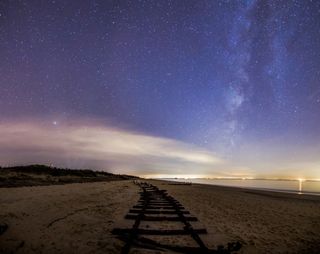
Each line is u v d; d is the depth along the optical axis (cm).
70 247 436
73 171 3822
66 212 694
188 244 463
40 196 950
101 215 713
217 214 837
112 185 2381
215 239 516
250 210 973
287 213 936
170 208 873
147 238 471
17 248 417
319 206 1196
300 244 519
